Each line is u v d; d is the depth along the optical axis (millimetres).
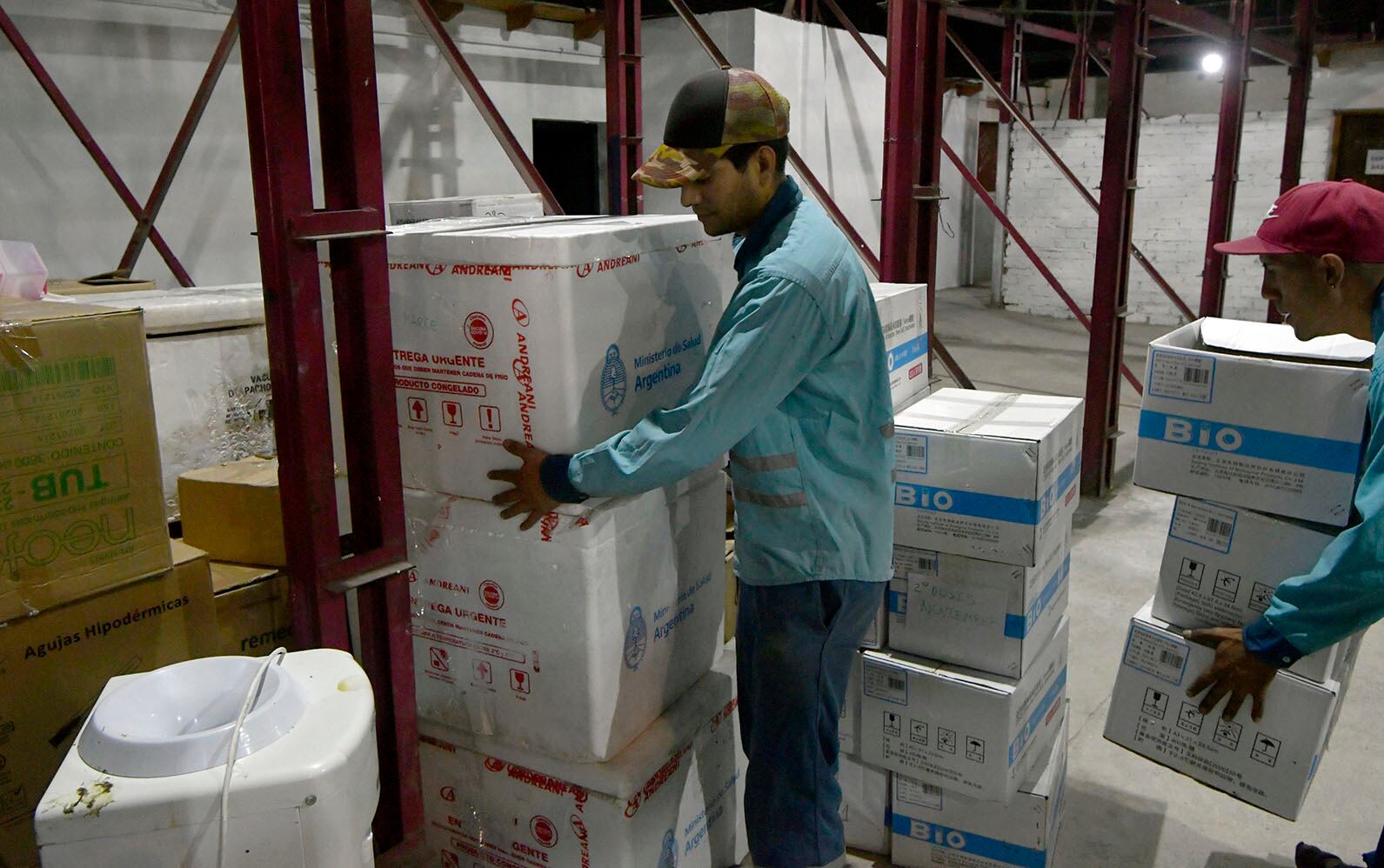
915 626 1804
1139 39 3900
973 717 1728
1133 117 3936
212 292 1998
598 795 1521
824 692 1585
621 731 1548
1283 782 1635
